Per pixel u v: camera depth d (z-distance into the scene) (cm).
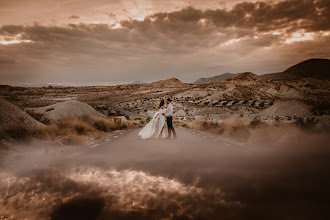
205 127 2184
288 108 4622
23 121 1084
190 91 13212
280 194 336
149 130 1201
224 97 10525
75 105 2675
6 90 15638
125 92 18725
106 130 1753
